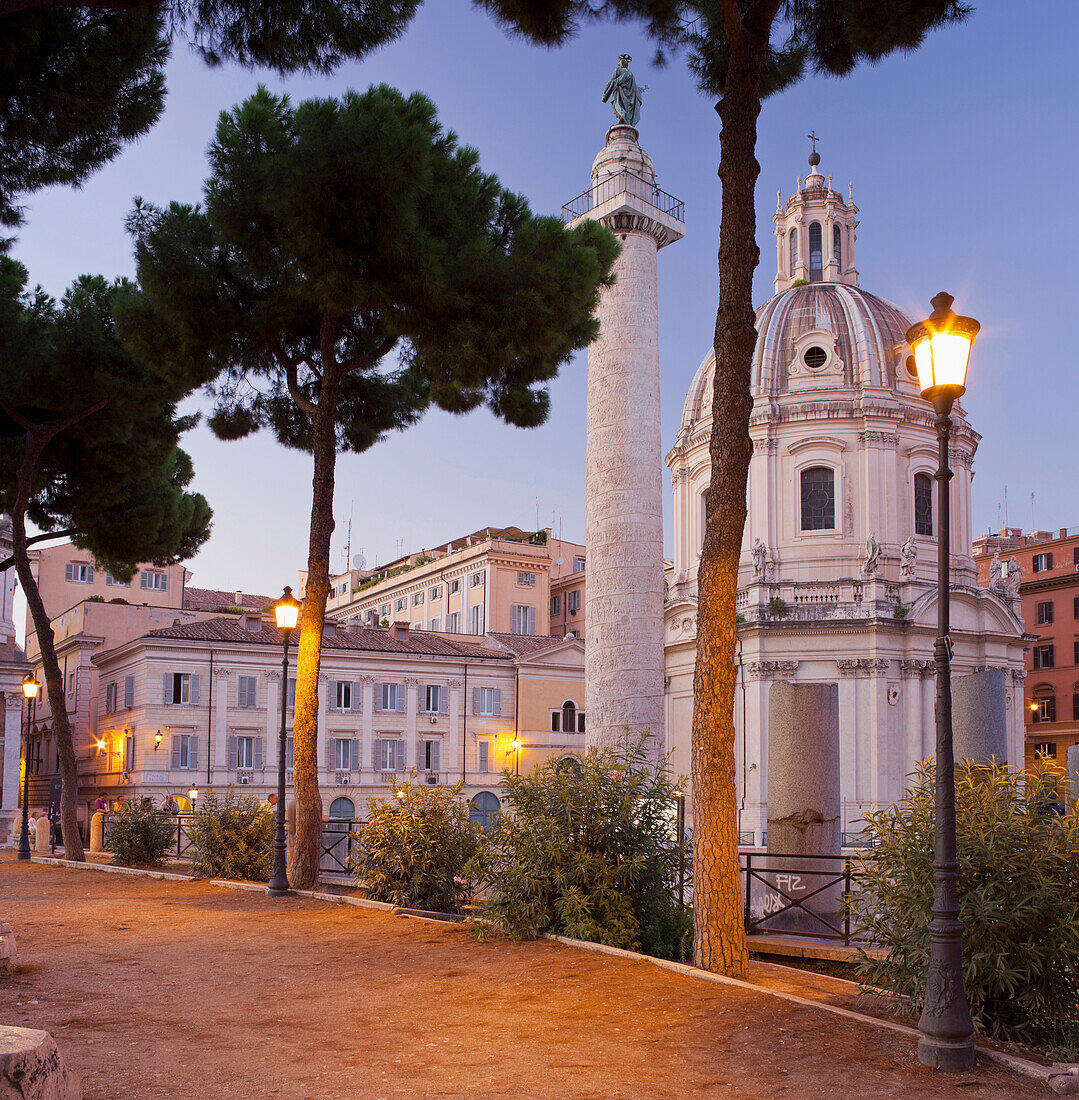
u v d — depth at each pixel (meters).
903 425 52.72
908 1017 9.80
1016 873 9.49
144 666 51.06
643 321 29.80
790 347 54.66
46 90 14.16
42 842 32.59
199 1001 9.75
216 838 21.86
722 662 11.60
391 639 59.41
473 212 19.33
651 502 29.19
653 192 30.62
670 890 13.59
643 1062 7.92
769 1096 7.27
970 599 50.44
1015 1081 7.88
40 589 65.81
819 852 15.46
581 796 13.55
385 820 17.12
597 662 28.70
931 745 47.78
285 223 17.00
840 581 49.56
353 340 21.45
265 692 53.38
